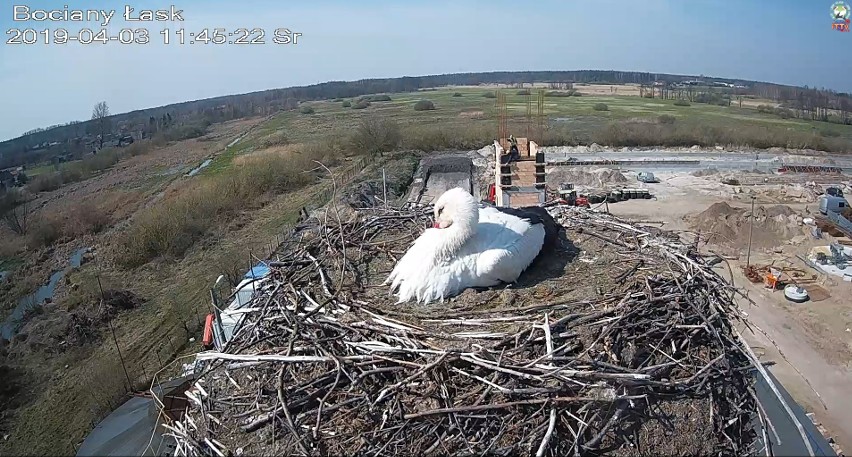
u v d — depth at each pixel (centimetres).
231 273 1623
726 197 2644
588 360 490
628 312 554
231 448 505
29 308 1658
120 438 650
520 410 484
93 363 1302
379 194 2478
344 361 516
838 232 2069
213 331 925
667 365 515
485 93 9069
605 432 497
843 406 1152
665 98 7506
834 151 3859
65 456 991
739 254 1931
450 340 545
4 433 1087
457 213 658
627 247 781
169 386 751
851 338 1388
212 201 2466
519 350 513
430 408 489
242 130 5628
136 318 1535
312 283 688
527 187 1784
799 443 552
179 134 5488
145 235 2025
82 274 1909
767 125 4647
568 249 802
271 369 555
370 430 487
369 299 654
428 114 5594
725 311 625
